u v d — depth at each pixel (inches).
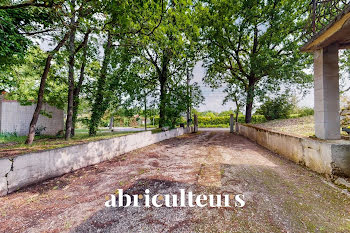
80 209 100.3
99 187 132.5
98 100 400.5
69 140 313.9
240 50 638.5
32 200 111.3
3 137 343.3
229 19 564.1
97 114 400.8
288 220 86.4
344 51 476.1
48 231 80.2
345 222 84.1
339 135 155.7
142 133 322.3
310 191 118.5
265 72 532.4
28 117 409.7
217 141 400.5
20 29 261.3
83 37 340.2
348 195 109.3
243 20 552.7
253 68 503.2
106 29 249.3
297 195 113.2
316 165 151.3
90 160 195.2
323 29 137.7
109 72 422.3
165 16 240.4
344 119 229.0
